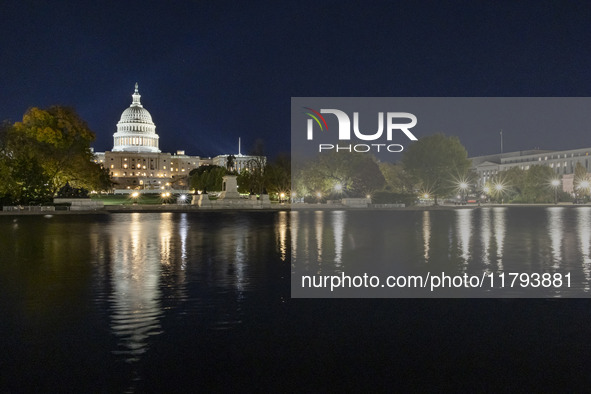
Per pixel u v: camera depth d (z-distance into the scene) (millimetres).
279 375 8133
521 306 12617
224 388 7656
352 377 8062
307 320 11242
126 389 7625
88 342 9711
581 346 9469
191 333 10258
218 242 27750
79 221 49125
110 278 16344
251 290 14461
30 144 77812
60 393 7508
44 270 17984
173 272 17516
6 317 11461
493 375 8141
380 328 10633
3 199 71812
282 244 26516
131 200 112625
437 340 9820
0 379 7992
